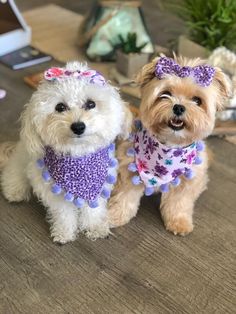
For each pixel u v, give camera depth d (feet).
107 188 2.06
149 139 2.02
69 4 5.08
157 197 2.45
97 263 2.01
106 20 3.62
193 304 1.85
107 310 1.81
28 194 2.31
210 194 2.47
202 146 2.08
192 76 1.87
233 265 2.04
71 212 2.06
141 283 1.93
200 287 1.93
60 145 1.78
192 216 2.30
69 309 1.80
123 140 2.10
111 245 2.11
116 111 1.78
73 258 2.02
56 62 3.66
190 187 2.17
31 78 3.34
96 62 3.71
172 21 4.71
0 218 2.21
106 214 2.19
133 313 1.80
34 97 1.75
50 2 5.12
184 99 1.88
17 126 2.89
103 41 3.66
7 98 3.16
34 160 1.99
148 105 1.92
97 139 1.79
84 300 1.84
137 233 2.19
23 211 2.26
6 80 3.38
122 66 3.40
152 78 1.97
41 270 1.96
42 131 1.75
